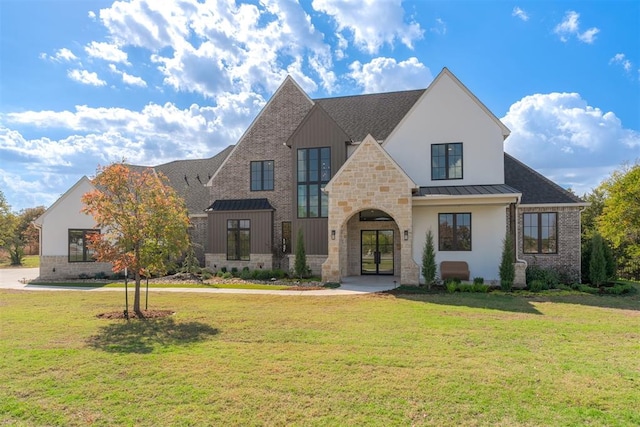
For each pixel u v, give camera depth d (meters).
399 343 8.30
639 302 13.55
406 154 20.36
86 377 6.37
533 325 9.98
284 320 10.64
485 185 19.30
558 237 19.56
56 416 5.05
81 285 20.23
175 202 12.15
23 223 52.75
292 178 22.69
